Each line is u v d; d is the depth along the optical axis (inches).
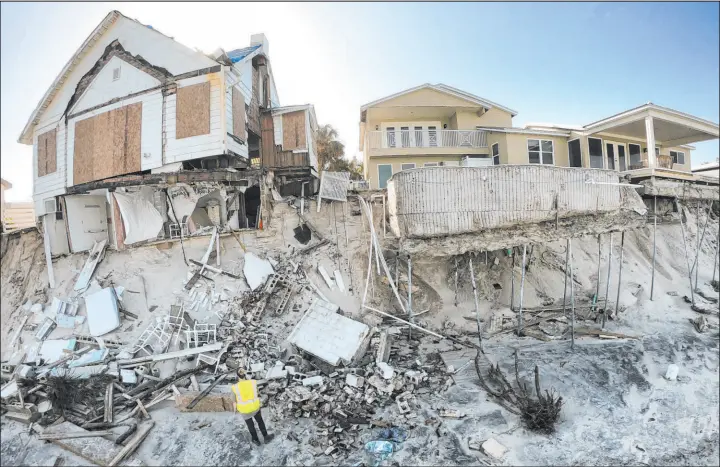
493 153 814.5
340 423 329.4
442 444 303.9
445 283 565.0
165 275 529.7
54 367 429.4
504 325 520.4
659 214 781.3
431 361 433.7
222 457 300.7
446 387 375.9
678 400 360.8
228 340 442.9
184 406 359.9
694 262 663.8
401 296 536.7
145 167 564.1
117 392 388.8
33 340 482.3
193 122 538.3
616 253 678.5
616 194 543.2
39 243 647.1
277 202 588.4
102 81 608.7
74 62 622.2
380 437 313.1
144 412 355.9
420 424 326.3
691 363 421.1
